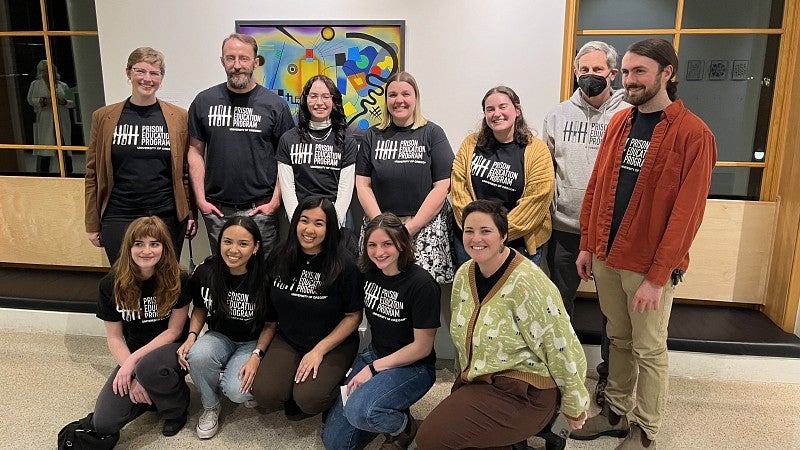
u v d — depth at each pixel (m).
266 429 2.32
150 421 2.38
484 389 1.86
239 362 2.26
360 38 2.69
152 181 2.59
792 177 2.70
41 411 2.41
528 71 2.64
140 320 2.28
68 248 3.41
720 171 2.92
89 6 3.12
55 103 3.28
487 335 1.81
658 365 2.03
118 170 2.58
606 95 2.36
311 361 2.17
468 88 2.69
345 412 2.03
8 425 2.31
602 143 2.13
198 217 2.98
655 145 1.88
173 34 2.80
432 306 2.06
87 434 2.09
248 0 2.73
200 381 2.22
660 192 1.88
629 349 2.19
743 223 2.89
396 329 2.12
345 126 2.48
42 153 3.37
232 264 2.19
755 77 2.79
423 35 2.66
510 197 2.33
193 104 2.59
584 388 1.80
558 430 2.11
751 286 2.95
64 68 3.23
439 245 2.41
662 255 1.87
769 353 2.63
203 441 2.24
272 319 2.34
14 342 3.02
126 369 2.15
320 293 2.20
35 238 3.43
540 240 2.41
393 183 2.40
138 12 2.79
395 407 2.03
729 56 2.78
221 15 2.76
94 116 2.60
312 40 2.72
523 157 2.32
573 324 2.78
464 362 1.92
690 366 2.70
